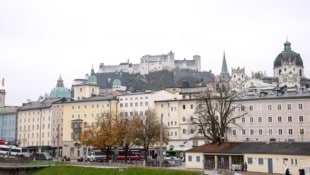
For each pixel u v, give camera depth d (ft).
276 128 581.12
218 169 367.86
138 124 554.46
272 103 586.45
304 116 565.94
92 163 458.91
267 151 365.61
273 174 330.95
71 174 402.31
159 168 354.95
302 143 372.99
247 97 608.60
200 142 594.24
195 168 390.42
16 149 610.65
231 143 419.95
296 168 342.64
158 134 549.13
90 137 586.45
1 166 440.45
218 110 529.86
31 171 447.01
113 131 556.10
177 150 627.87
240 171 352.28
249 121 598.34
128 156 585.22
